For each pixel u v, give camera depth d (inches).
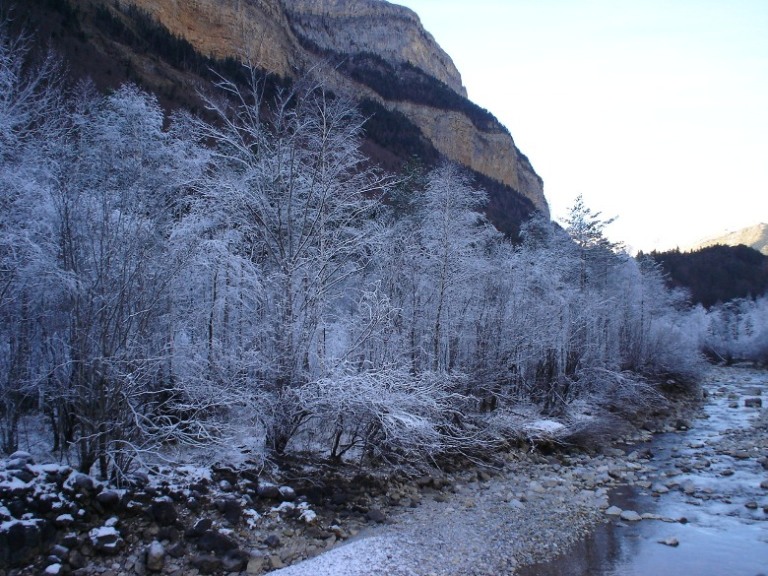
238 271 423.8
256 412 399.2
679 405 978.1
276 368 410.6
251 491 353.4
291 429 416.5
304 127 438.6
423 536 352.5
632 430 741.3
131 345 329.7
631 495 466.6
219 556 294.5
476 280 693.3
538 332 749.3
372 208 486.0
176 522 303.1
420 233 622.5
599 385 852.6
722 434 737.6
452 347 637.3
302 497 369.1
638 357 1093.1
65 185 329.1
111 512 293.4
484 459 529.0
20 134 375.6
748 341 2372.0
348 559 312.2
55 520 269.0
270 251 434.3
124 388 322.3
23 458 293.1
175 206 425.4
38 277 326.6
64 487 284.0
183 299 416.2
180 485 329.7
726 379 1558.8
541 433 598.9
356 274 514.3
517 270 768.3
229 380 395.2
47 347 342.6
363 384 395.5
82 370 314.7
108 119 417.7
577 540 362.9
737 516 414.9
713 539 368.8
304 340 416.8
